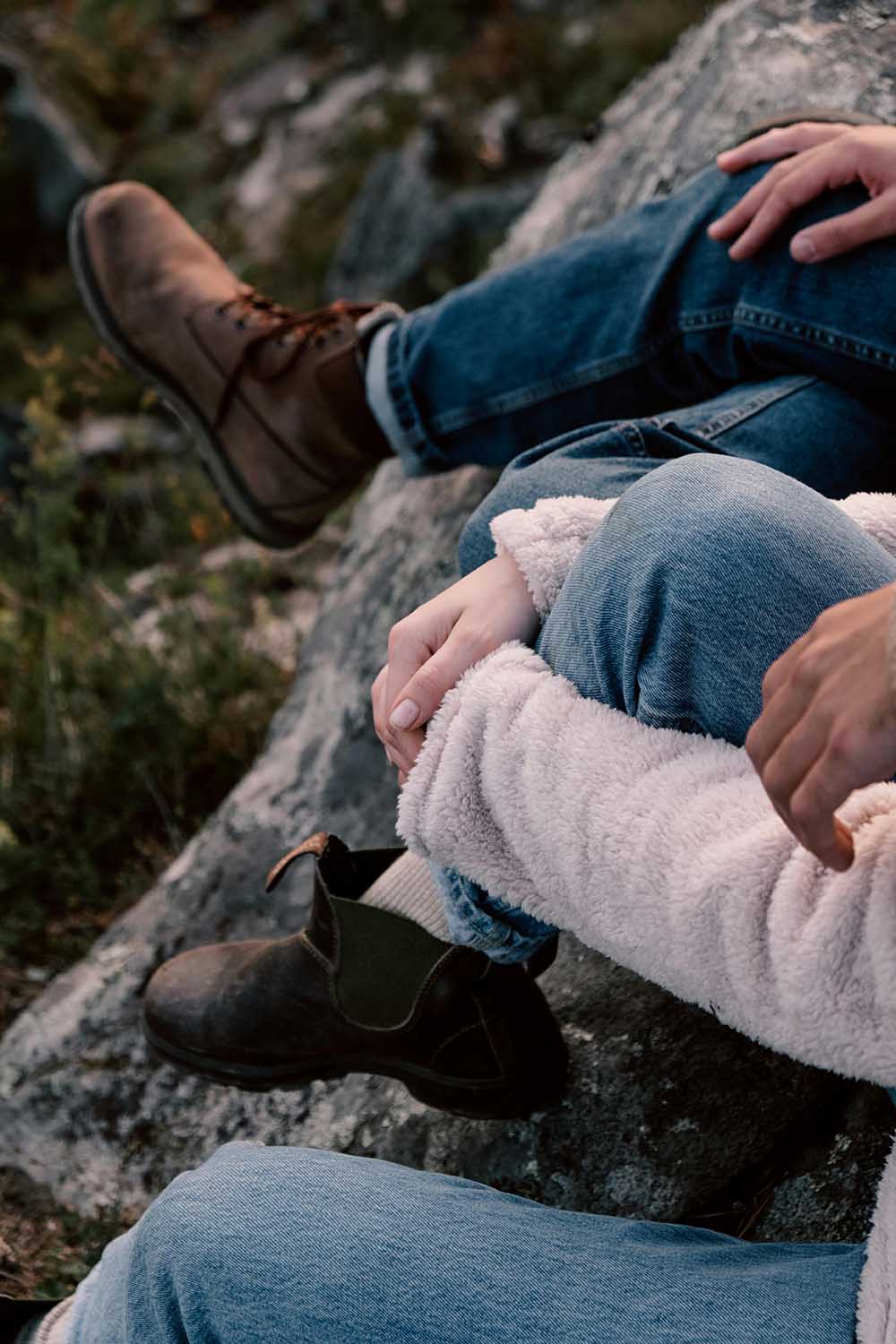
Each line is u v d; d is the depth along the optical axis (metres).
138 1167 1.91
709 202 1.63
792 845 0.88
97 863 2.54
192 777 2.68
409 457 1.91
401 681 1.20
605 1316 0.94
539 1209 1.09
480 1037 1.41
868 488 1.52
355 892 1.47
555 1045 1.50
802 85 2.32
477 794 1.05
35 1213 1.92
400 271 6.21
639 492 1.04
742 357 1.62
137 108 9.77
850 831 0.86
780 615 0.96
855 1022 0.84
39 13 10.89
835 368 1.53
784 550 0.97
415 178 6.46
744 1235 1.38
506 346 1.75
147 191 2.22
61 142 8.98
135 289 2.15
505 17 8.29
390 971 1.40
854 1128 1.37
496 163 6.60
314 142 8.52
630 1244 1.04
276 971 1.49
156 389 2.20
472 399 1.79
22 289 8.80
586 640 1.04
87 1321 1.14
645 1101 1.51
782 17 2.47
